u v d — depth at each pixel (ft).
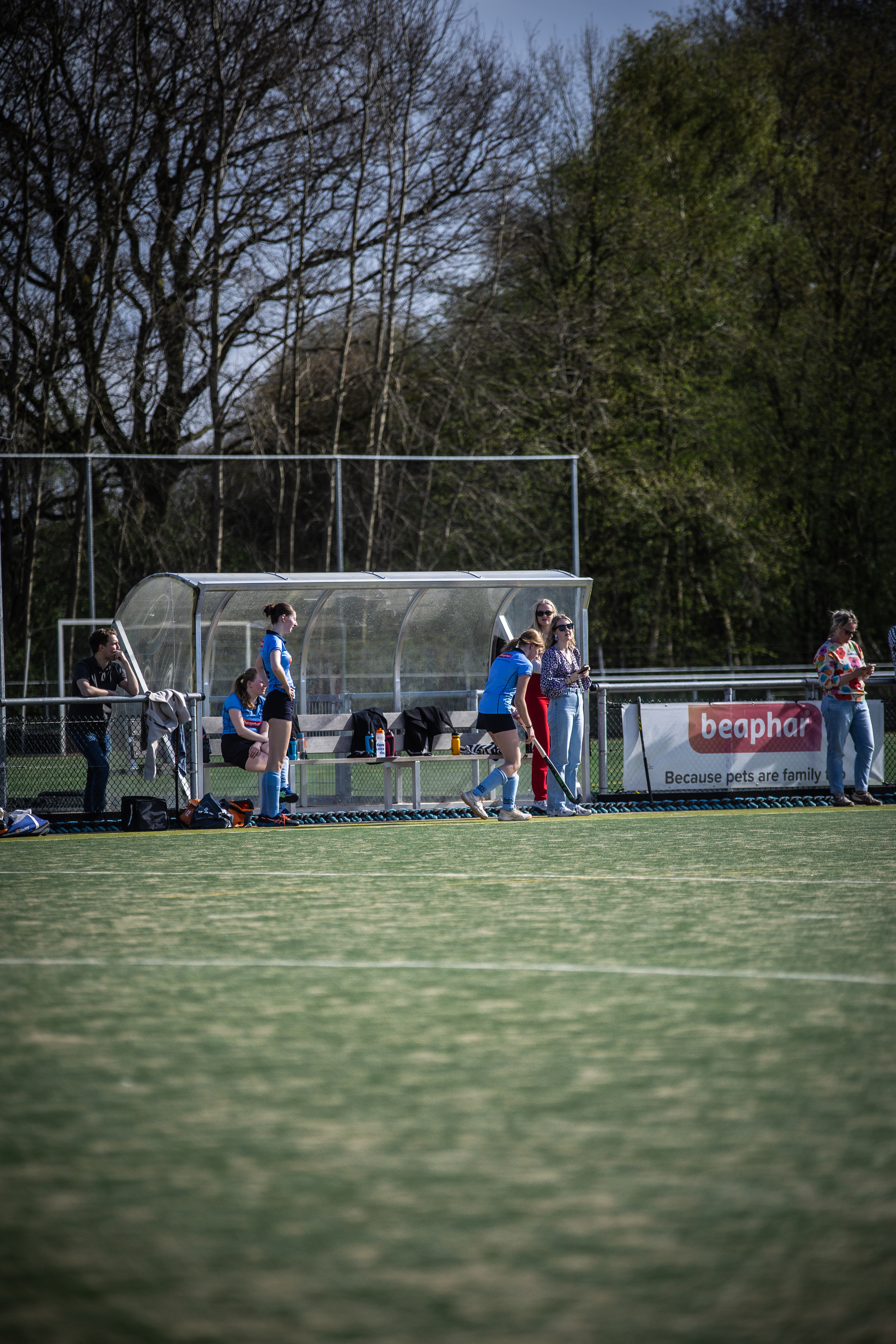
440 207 286.05
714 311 317.83
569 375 305.53
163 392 271.49
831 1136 35.96
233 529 264.72
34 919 69.87
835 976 54.70
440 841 104.58
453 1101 39.11
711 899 74.28
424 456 282.97
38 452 257.34
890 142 324.80
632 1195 32.07
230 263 275.59
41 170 263.29
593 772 134.51
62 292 265.34
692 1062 42.83
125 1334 25.48
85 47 258.57
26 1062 43.34
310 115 268.82
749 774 130.62
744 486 319.88
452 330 293.64
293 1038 45.88
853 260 330.95
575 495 204.85
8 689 243.19
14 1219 30.99
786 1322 25.86
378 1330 25.52
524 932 64.69
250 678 122.01
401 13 270.87
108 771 119.34
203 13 262.06
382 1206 31.53
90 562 209.46
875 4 335.88
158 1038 46.11
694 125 327.47
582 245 313.53
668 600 326.03
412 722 128.36
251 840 107.96
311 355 290.76
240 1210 31.32
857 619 333.21
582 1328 25.58
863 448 326.85
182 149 269.85
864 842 100.27
